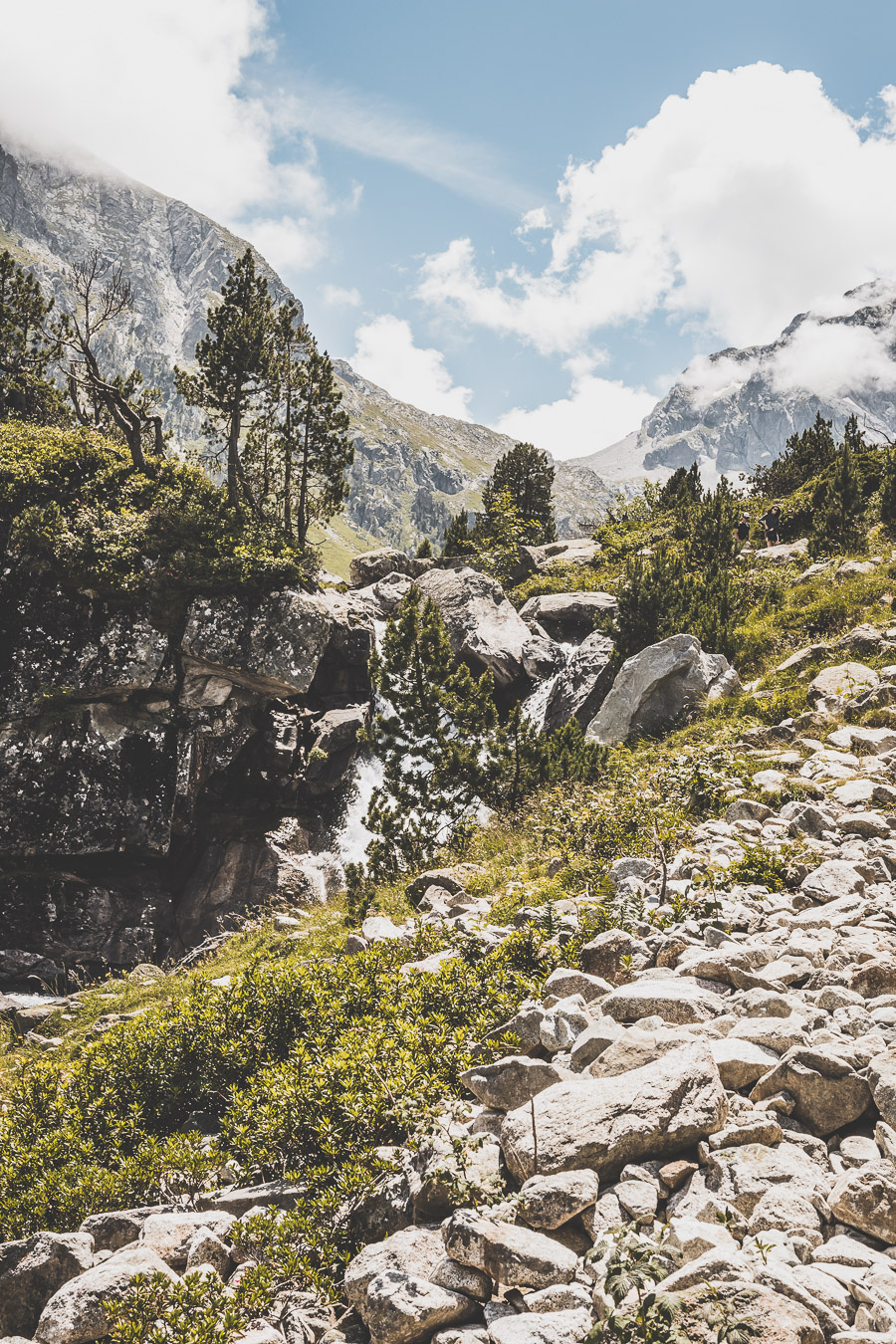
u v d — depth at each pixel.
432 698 19.64
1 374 43.06
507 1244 4.66
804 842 11.52
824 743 16.66
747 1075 5.82
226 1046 9.00
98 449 32.28
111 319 34.19
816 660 21.03
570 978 7.88
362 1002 8.88
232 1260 5.63
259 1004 9.27
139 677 27.34
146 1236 5.82
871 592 24.05
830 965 7.48
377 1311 4.54
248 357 32.66
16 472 29.45
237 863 27.03
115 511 29.88
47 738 26.14
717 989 7.48
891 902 9.00
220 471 37.94
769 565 31.25
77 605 27.48
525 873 13.97
